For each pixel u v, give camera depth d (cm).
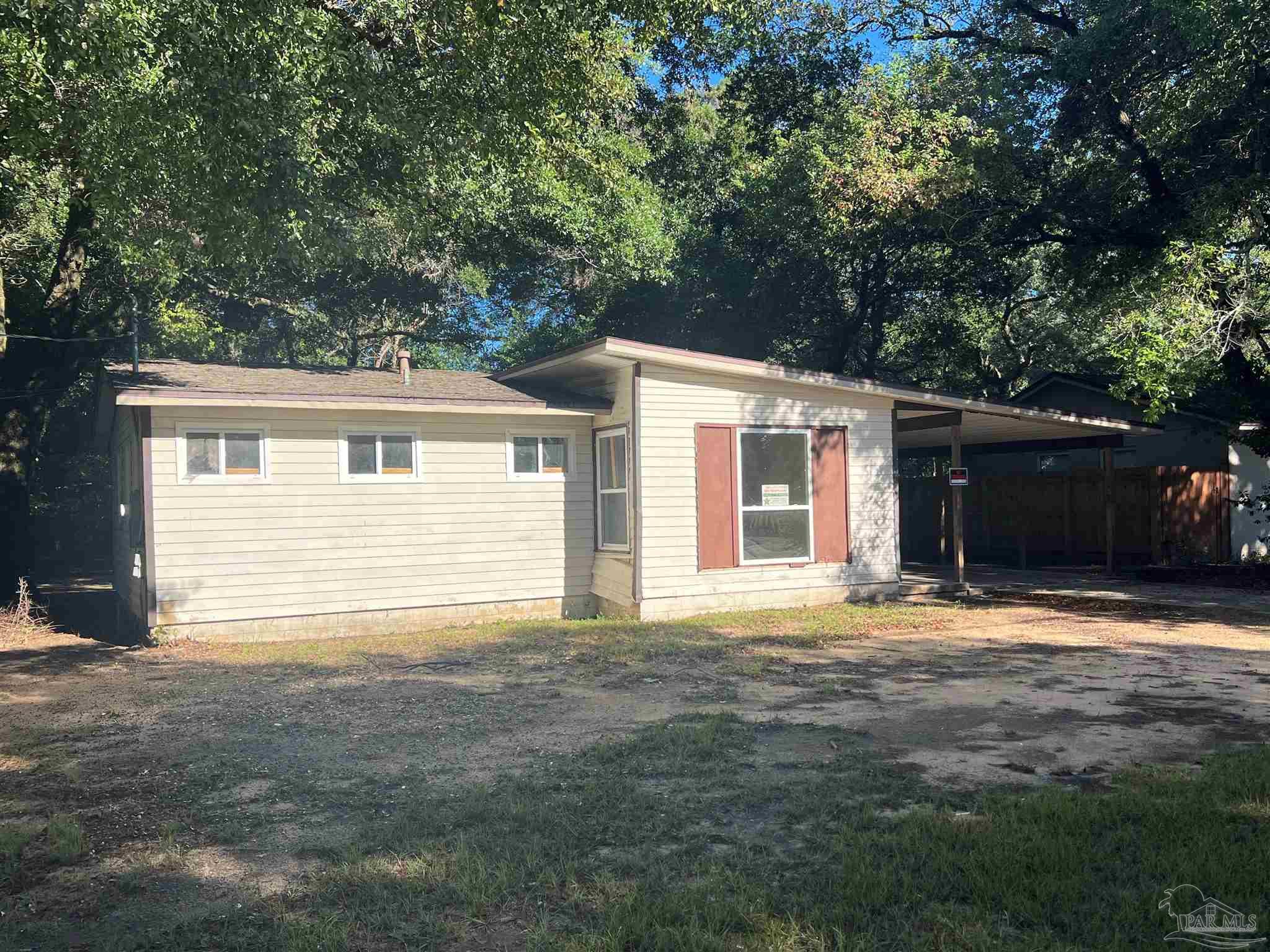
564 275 3072
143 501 1199
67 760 675
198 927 399
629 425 1366
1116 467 2114
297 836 509
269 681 954
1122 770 576
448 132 1352
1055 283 2331
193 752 689
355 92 1237
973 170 1964
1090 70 1798
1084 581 1700
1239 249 1730
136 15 1049
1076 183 2039
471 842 487
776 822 509
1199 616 1238
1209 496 1922
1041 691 806
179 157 1132
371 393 1326
